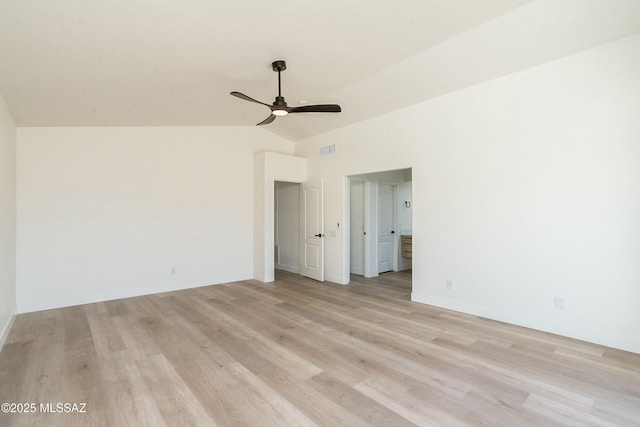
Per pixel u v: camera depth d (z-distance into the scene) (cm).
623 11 256
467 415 201
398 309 420
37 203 427
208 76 355
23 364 271
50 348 303
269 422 195
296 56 329
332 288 541
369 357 281
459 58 342
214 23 252
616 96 291
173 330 348
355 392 227
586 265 311
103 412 206
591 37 288
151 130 514
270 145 640
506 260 364
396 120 473
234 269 598
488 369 258
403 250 709
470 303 397
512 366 263
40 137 430
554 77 326
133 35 253
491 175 374
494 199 372
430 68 367
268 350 297
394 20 273
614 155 293
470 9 263
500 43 312
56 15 214
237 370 259
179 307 435
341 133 562
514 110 354
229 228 591
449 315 394
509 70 350
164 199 525
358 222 658
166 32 255
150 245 512
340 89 439
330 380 243
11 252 380
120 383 240
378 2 245
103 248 473
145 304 450
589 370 255
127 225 493
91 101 376
